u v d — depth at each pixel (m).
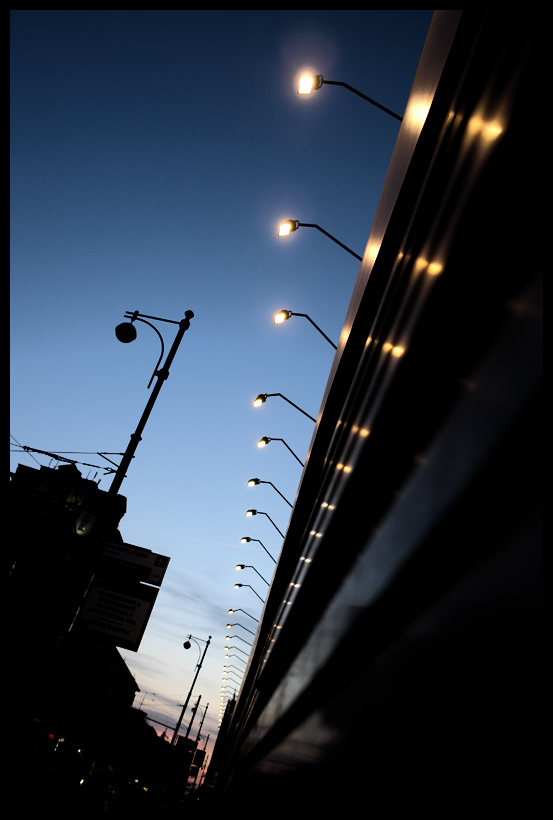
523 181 2.14
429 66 2.60
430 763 2.04
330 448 5.00
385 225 3.31
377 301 3.91
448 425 2.66
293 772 5.23
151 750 50.06
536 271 1.96
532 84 1.98
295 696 6.54
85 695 32.56
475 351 2.44
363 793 2.84
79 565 9.78
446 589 2.30
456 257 2.61
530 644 1.45
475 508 2.11
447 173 2.57
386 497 3.67
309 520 6.02
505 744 1.49
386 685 2.91
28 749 8.09
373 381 3.72
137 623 12.79
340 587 4.88
